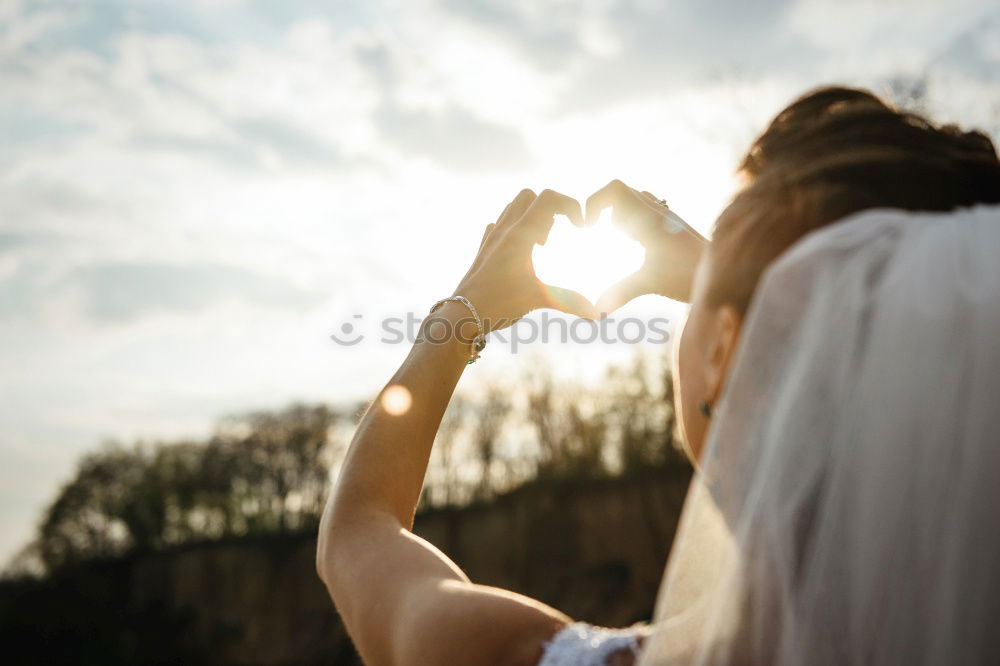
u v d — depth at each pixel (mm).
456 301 927
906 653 619
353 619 743
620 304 931
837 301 663
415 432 869
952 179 732
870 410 643
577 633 673
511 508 37719
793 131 793
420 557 754
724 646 639
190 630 42969
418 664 670
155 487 49875
